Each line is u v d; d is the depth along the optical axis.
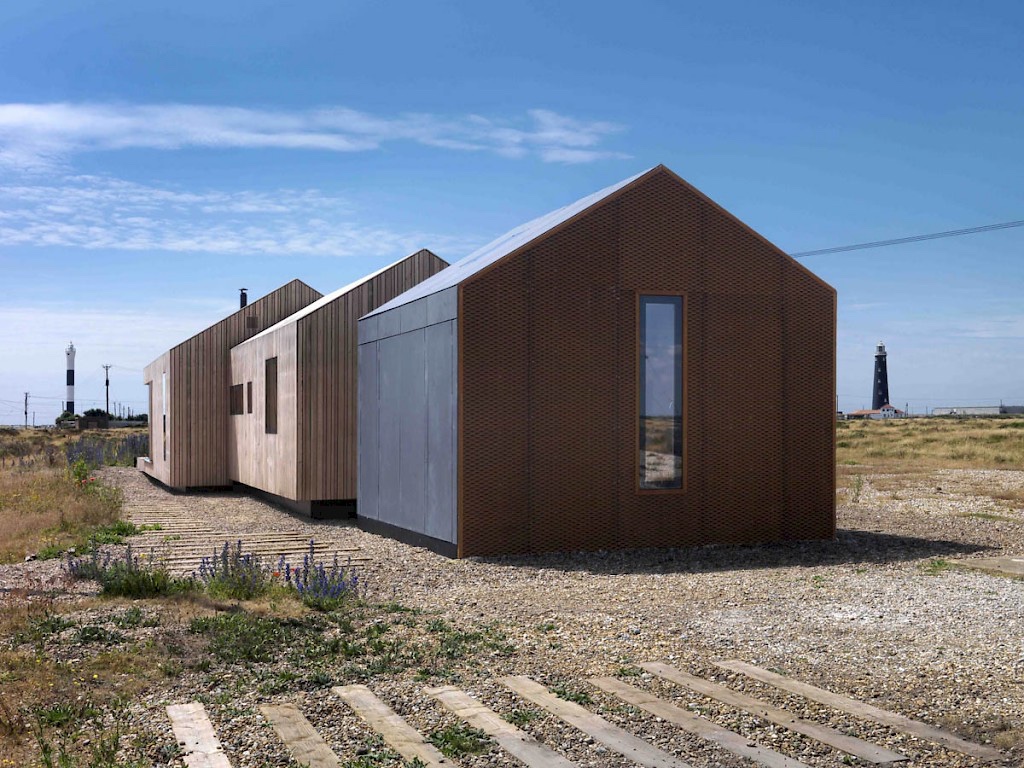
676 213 12.16
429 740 4.62
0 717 4.93
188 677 5.79
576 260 11.71
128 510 17.20
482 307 11.29
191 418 22.61
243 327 23.11
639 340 11.98
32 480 19.48
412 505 12.64
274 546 12.33
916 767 4.29
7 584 8.95
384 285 16.66
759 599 8.51
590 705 5.21
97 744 4.56
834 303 12.84
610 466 11.79
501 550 11.32
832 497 12.81
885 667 6.04
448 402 11.51
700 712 5.07
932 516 15.84
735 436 12.34
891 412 121.94
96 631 6.77
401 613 7.90
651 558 11.23
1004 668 6.00
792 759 4.36
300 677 5.78
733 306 12.38
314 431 16.08
